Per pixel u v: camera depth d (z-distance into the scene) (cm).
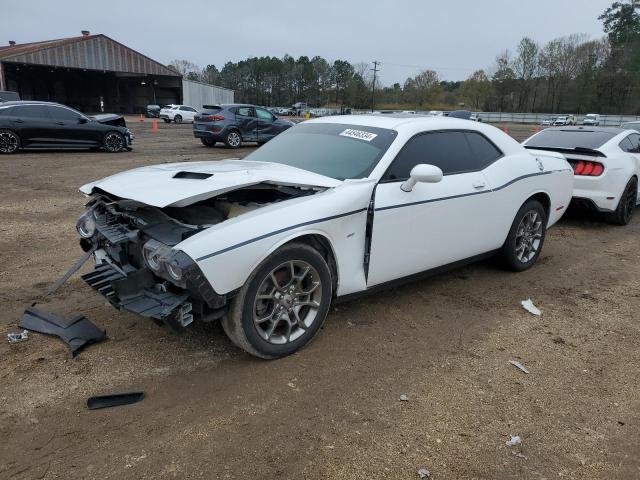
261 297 316
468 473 241
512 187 474
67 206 805
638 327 410
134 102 5975
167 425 268
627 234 721
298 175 360
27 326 363
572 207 753
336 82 10288
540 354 359
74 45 4909
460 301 448
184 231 313
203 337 363
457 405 295
